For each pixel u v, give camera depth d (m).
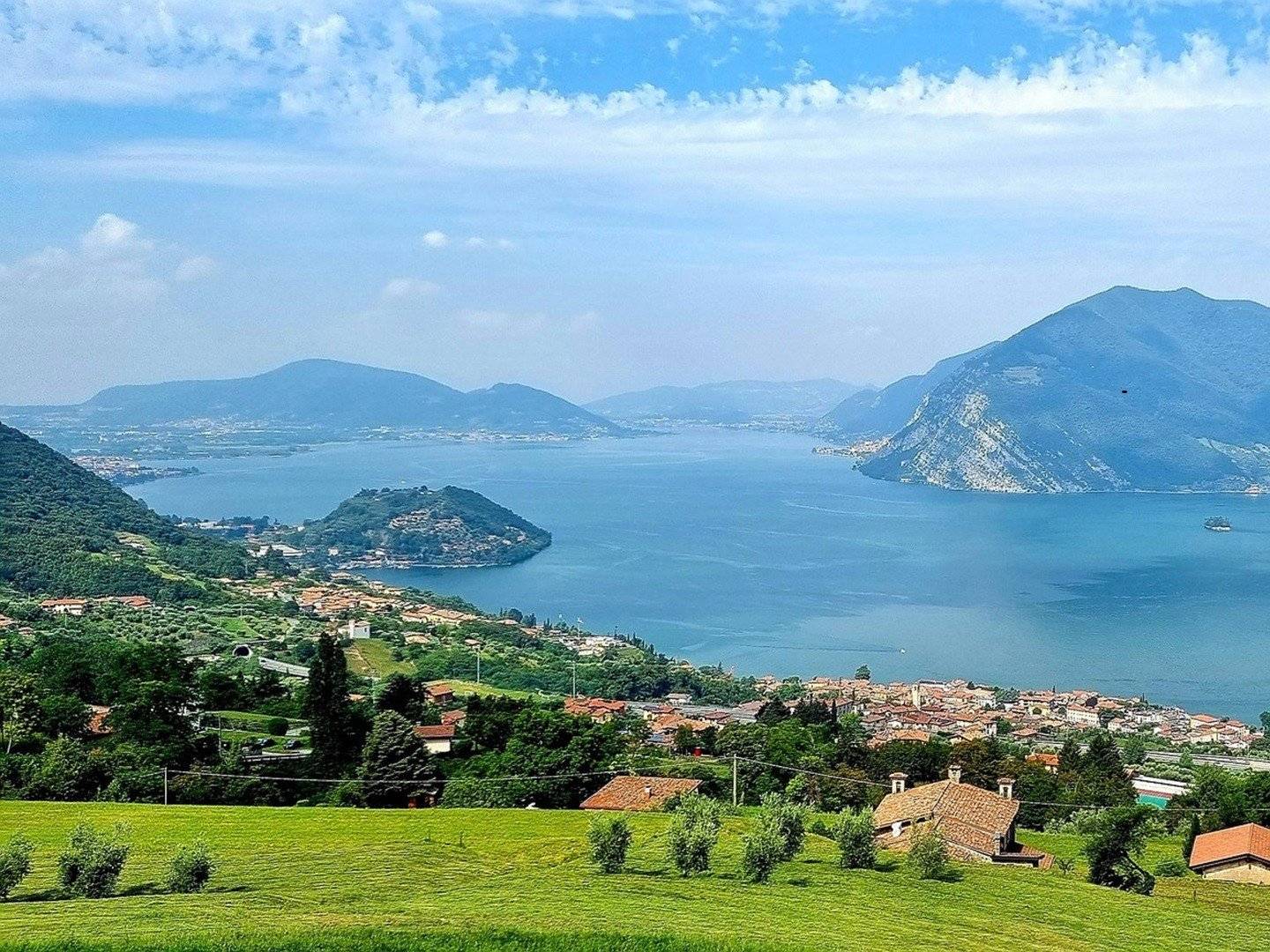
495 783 106.81
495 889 59.41
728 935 49.50
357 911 52.56
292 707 148.38
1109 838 73.38
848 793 111.75
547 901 55.91
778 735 137.50
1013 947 52.59
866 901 60.12
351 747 113.69
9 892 56.06
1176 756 189.88
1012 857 77.88
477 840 79.19
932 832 70.19
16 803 91.75
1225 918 63.97
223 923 48.41
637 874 64.81
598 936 47.88
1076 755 137.00
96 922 48.16
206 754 113.12
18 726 112.12
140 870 64.19
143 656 148.75
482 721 131.88
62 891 56.16
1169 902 67.38
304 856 70.56
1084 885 69.62
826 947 48.53
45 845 74.75
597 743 118.69
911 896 62.19
